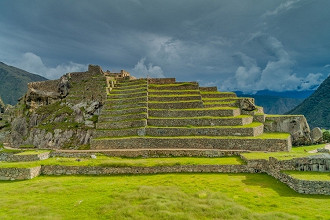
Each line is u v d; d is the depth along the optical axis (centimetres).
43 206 2531
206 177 3388
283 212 2206
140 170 3794
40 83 7938
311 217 2088
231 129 4891
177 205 2431
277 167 3209
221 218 2172
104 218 2241
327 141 5688
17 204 2603
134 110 5856
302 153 3741
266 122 5706
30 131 6750
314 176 2808
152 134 5169
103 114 6053
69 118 6638
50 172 3950
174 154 4444
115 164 3884
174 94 6756
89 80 7188
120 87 7300
